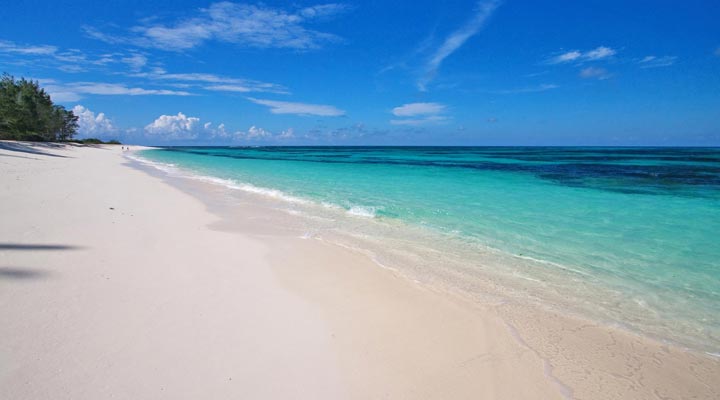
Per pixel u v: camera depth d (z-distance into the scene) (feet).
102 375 9.80
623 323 14.30
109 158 128.98
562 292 17.01
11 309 12.75
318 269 19.03
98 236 22.24
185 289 15.56
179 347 11.33
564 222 30.68
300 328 12.99
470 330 13.38
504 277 18.67
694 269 19.97
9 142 124.57
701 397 10.39
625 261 21.21
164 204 35.35
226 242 23.16
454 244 24.22
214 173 79.82
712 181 62.75
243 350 11.44
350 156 195.52
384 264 20.13
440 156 191.11
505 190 51.57
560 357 11.96
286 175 76.74
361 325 13.44
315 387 10.00
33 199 31.76
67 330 11.75
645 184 58.85
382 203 39.83
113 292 14.74
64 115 235.81
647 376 11.19
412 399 9.75
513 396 10.06
